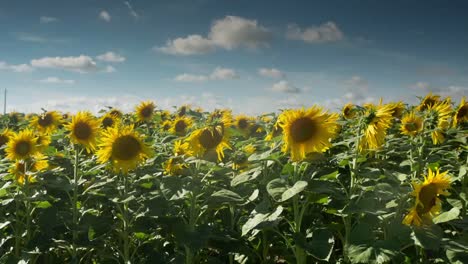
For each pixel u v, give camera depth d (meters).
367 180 1.82
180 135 3.07
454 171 2.15
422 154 2.38
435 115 2.47
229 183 1.99
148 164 2.01
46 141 2.58
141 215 1.75
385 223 1.57
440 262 1.70
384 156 2.22
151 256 1.85
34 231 2.08
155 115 4.27
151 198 1.80
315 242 1.54
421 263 1.67
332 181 1.86
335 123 1.64
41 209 2.20
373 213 1.49
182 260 1.79
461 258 1.39
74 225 1.82
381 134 1.75
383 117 1.73
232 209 1.97
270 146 1.92
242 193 1.88
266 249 1.95
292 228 1.73
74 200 1.92
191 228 1.69
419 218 1.43
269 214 1.59
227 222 2.06
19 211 2.12
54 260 2.07
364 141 1.77
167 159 2.10
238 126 3.07
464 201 1.97
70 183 1.97
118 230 1.87
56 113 3.16
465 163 2.28
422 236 1.42
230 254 2.02
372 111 1.76
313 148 1.62
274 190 1.51
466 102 2.81
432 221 1.49
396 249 1.36
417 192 1.41
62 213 1.96
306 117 1.62
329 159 2.02
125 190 1.88
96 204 2.23
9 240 2.16
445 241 1.49
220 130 1.81
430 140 2.79
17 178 2.19
